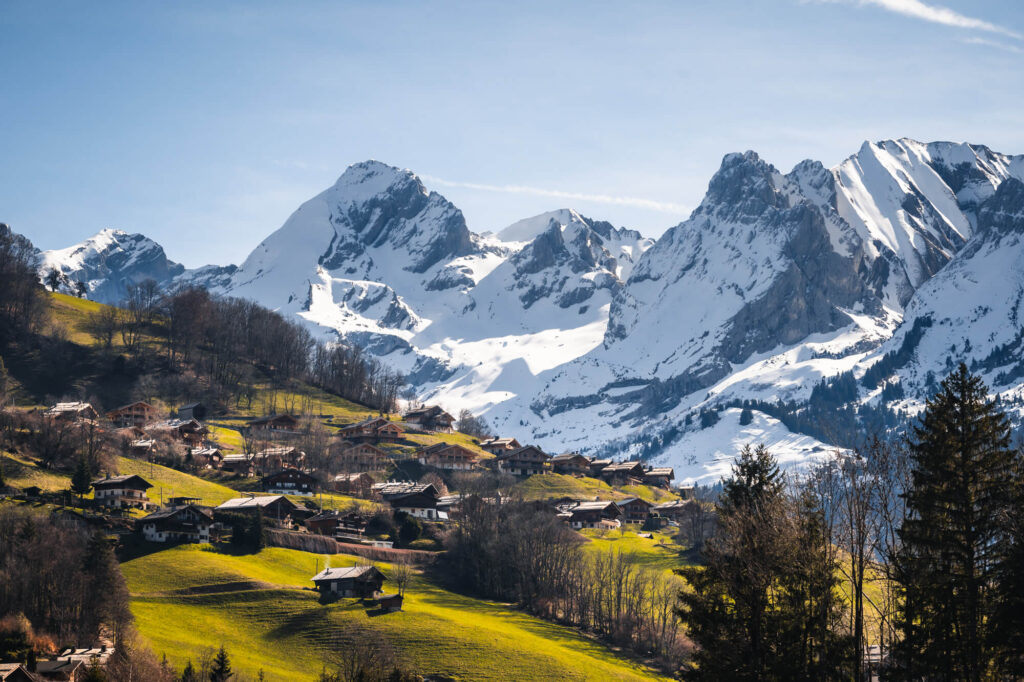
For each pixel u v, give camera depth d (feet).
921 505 284.41
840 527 305.32
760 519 298.76
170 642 508.94
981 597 273.54
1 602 481.05
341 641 536.83
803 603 294.05
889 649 289.74
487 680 508.94
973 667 266.77
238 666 486.38
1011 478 282.36
